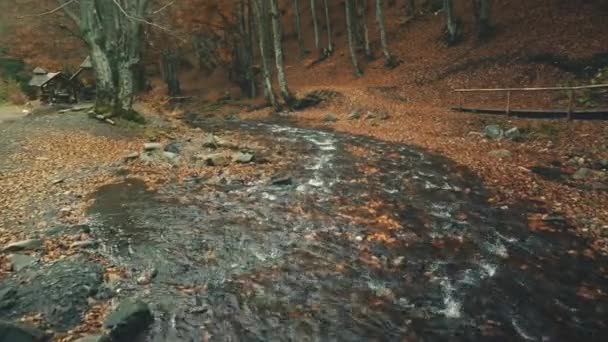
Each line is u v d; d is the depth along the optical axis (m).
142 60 39.16
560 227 8.65
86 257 7.50
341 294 6.53
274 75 40.78
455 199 10.45
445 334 5.61
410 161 13.98
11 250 7.57
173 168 13.33
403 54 32.50
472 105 21.34
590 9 23.83
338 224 9.12
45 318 5.77
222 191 11.27
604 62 19.80
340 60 37.78
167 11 34.44
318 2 50.00
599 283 6.70
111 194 10.91
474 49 27.34
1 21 37.38
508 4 28.73
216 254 7.77
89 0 20.16
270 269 7.27
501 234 8.45
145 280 6.84
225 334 5.60
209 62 44.69
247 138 18.95
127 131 18.92
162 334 5.55
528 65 22.67
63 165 13.45
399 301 6.35
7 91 30.34
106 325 5.44
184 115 30.98
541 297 6.38
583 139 13.84
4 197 10.42
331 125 22.14
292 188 11.54
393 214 9.62
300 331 5.69
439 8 35.16
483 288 6.64
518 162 12.89
